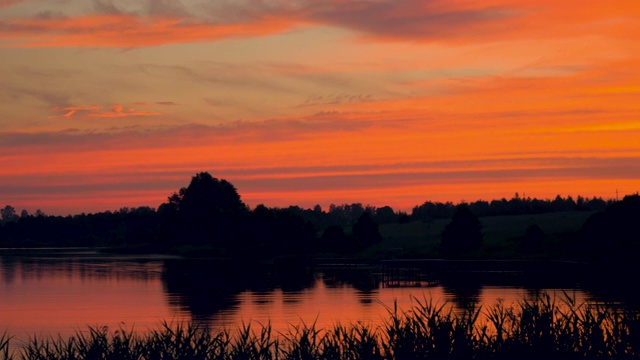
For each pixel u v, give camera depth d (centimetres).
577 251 8369
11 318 4600
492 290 5834
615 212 8225
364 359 1766
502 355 1745
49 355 1839
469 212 10062
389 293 5869
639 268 6788
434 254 10088
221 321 4250
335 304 5112
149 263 11738
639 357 1714
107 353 1806
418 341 1780
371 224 12088
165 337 1809
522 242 9556
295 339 1856
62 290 6706
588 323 1798
